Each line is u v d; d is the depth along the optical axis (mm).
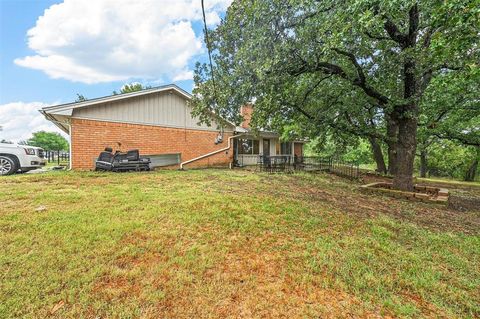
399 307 2117
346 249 3184
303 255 2969
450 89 7230
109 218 3873
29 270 2406
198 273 2494
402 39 5980
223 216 4219
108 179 7449
